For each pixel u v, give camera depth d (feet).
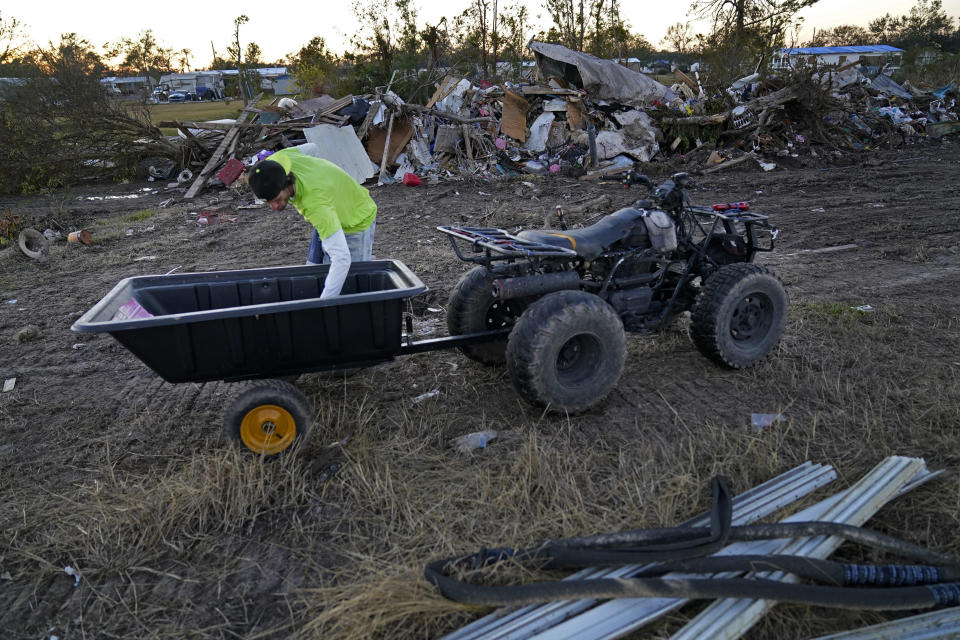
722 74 67.51
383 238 29.73
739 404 13.07
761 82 59.06
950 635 7.25
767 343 14.67
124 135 50.26
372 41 74.64
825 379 13.67
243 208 38.19
